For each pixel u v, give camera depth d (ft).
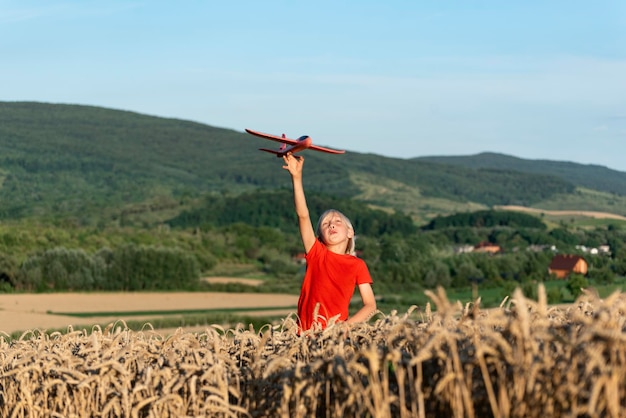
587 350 7.97
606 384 7.69
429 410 9.59
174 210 533.96
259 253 362.12
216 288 268.41
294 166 19.20
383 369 9.34
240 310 202.39
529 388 8.23
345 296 17.85
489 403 9.07
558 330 8.95
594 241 412.16
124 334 14.82
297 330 14.49
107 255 251.60
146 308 203.00
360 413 9.61
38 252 246.88
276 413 11.29
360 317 15.58
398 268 263.49
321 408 10.84
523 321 8.36
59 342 15.72
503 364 8.93
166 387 11.62
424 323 12.33
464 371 9.04
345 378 9.71
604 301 9.34
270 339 13.46
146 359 13.46
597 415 7.74
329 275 17.97
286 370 11.00
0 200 639.35
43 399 13.26
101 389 12.27
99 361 12.75
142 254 254.06
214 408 11.01
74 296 227.81
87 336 15.72
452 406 8.98
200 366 11.89
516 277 255.70
